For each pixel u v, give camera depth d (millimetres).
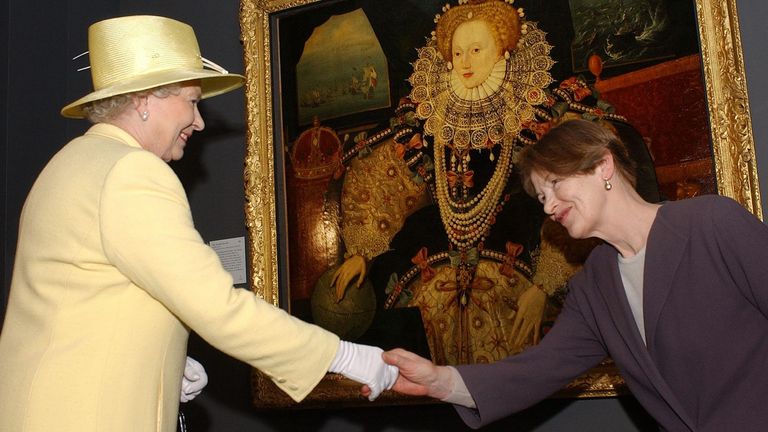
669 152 2514
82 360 1486
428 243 2846
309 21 3195
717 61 2473
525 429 2662
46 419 1453
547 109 2711
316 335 1635
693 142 2484
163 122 1779
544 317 2617
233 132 3340
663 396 1693
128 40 1830
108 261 1519
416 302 2834
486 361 2689
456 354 2738
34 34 3377
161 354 1563
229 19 3439
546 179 1815
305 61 3174
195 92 1853
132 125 1745
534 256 2662
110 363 1496
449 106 2877
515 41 2799
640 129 2561
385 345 2859
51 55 3443
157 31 1868
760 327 1600
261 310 1567
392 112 2984
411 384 1920
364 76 3055
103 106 1731
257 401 2986
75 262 1519
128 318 1525
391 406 2840
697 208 1662
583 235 1810
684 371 1658
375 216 2953
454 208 2818
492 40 2838
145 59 1820
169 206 1536
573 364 1991
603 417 2553
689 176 2477
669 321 1658
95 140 1661
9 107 3227
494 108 2799
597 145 1769
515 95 2770
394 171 2943
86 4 3602
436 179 2861
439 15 2949
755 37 2484
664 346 1673
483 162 2793
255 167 3156
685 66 2521
